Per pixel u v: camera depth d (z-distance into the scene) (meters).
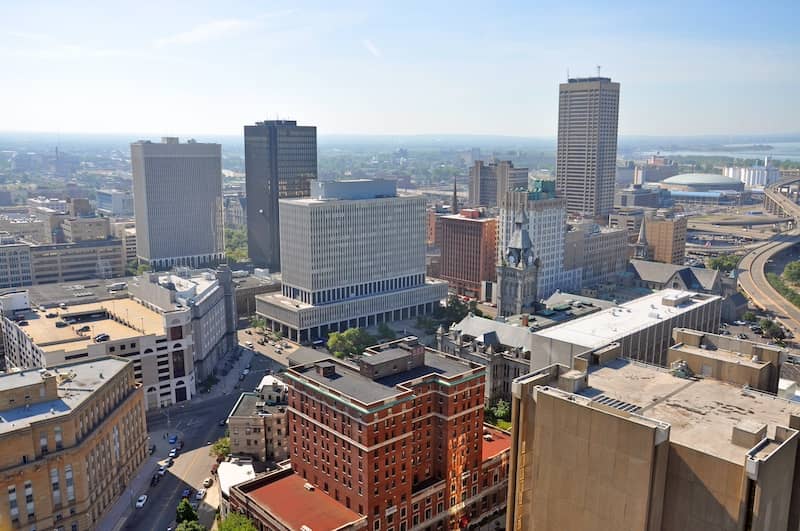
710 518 77.19
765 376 103.75
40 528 152.38
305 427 162.50
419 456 158.38
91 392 170.00
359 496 146.88
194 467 199.12
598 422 82.62
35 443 151.50
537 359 187.88
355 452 146.00
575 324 198.50
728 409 94.00
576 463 85.94
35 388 161.25
